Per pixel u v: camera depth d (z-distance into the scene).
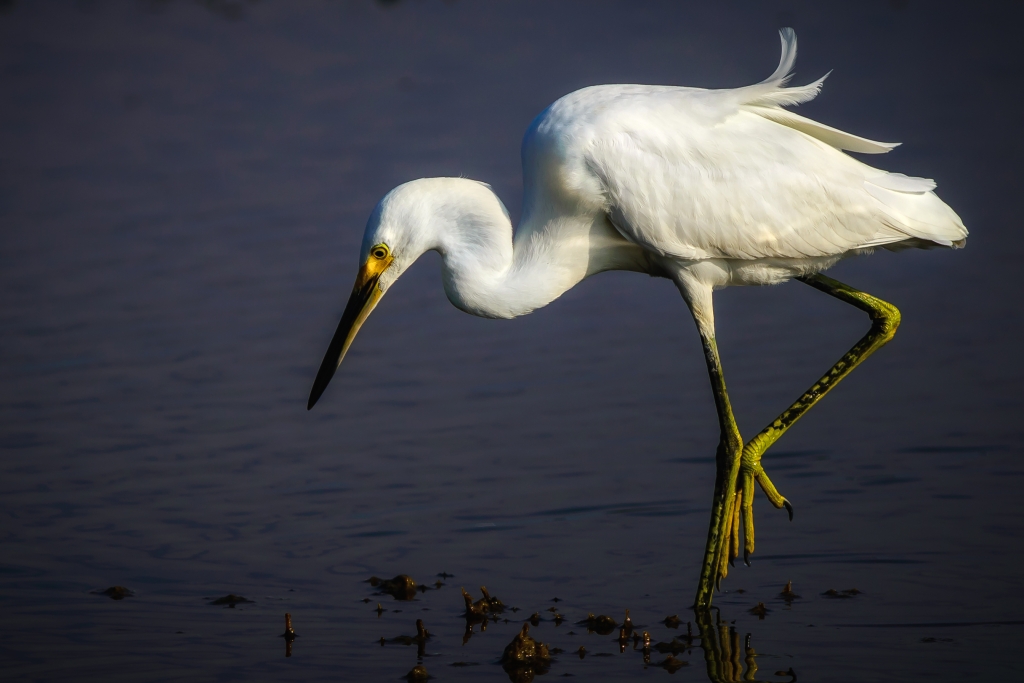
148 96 24.44
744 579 10.06
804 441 12.48
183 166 20.75
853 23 27.08
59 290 16.45
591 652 8.90
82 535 10.94
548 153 10.17
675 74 23.52
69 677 8.63
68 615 9.60
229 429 13.07
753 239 10.09
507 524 11.05
